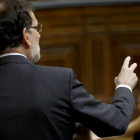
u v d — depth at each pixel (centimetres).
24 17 365
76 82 362
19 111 344
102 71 1265
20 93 350
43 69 365
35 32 382
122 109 365
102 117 349
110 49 1255
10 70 361
